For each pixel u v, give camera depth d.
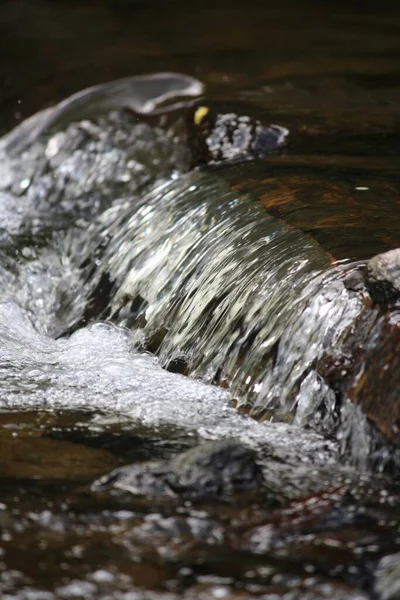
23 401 11.16
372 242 11.24
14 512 8.39
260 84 20.28
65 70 22.81
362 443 9.29
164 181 17.66
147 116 20.03
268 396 10.48
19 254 16.70
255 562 7.61
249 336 11.12
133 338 13.20
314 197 13.27
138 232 14.82
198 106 17.92
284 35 24.17
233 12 26.38
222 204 13.70
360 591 7.22
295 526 8.19
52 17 25.81
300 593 7.19
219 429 10.30
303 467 9.33
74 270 15.91
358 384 9.46
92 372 12.14
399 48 22.81
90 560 7.62
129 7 26.84
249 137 16.59
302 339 10.32
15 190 19.33
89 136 19.72
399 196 13.23
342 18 25.72
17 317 14.88
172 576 7.41
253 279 11.61
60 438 10.10
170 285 13.20
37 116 21.17
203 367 11.64
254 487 8.84
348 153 15.62
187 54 22.92
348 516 8.35
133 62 22.67
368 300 9.75
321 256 11.06
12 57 23.91
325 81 20.22
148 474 8.94
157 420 10.57
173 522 8.21
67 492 8.80
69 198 18.66
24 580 7.32
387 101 18.58
